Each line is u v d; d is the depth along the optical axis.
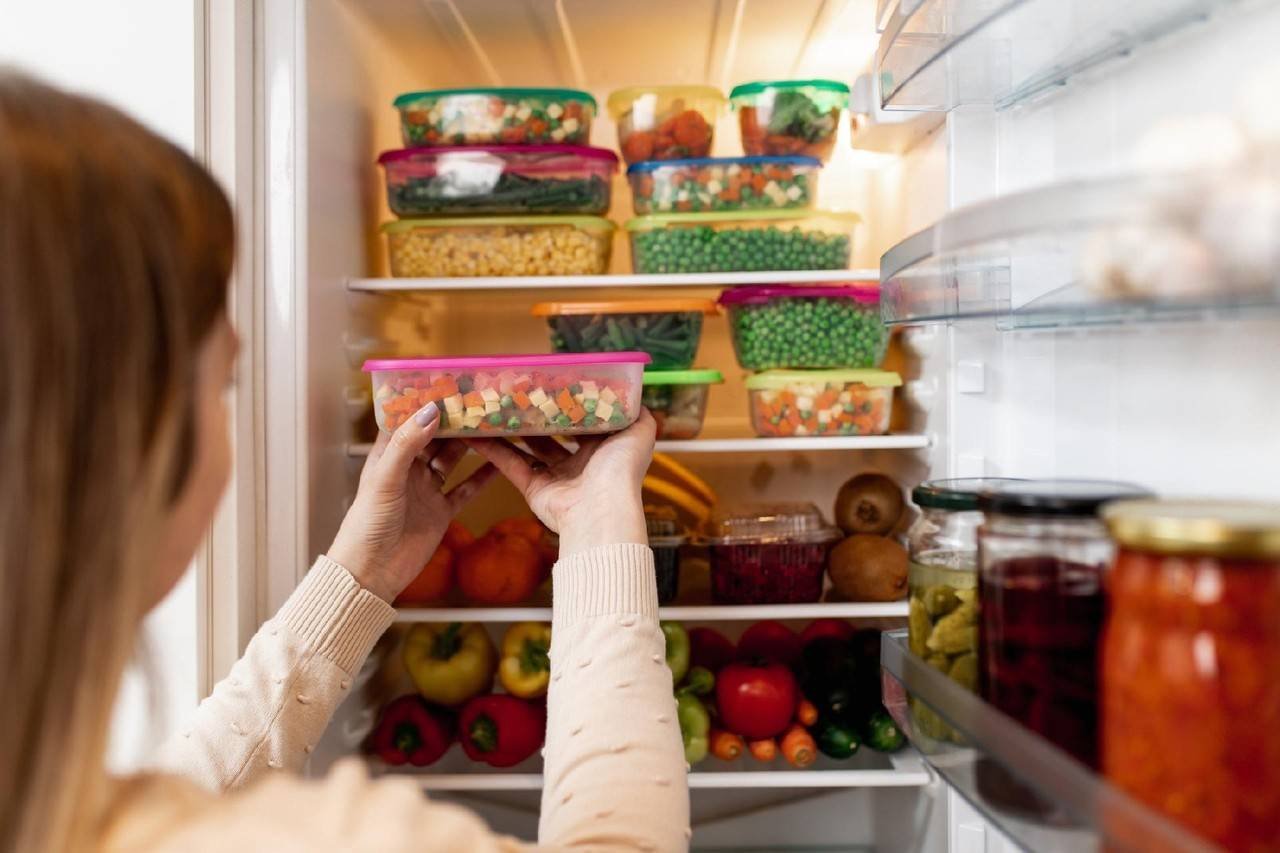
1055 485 0.78
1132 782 0.56
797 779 1.45
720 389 1.84
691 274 1.44
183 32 1.21
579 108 1.47
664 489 1.70
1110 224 0.55
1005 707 0.70
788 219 1.47
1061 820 0.61
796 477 1.82
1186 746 0.53
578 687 0.86
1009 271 0.77
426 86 1.81
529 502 1.14
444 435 1.14
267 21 1.27
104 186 0.50
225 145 1.23
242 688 1.04
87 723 0.49
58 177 0.49
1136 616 0.56
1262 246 0.49
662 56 1.64
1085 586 0.69
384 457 1.10
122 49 1.21
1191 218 0.51
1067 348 1.00
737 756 1.48
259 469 1.27
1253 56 0.65
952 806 1.30
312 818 0.53
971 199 1.18
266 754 1.01
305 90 1.27
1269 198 0.49
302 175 1.27
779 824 1.73
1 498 0.47
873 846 1.73
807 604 1.49
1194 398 0.75
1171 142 0.57
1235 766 0.52
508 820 1.69
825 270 1.48
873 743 1.47
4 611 0.47
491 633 1.83
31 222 0.48
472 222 1.45
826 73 1.72
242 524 1.24
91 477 0.49
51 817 0.48
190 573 1.20
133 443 0.50
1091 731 0.67
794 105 1.46
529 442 1.23
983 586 0.74
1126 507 0.60
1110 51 0.84
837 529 1.55
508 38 1.56
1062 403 1.01
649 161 1.47
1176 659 0.54
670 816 0.76
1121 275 0.56
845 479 1.81
